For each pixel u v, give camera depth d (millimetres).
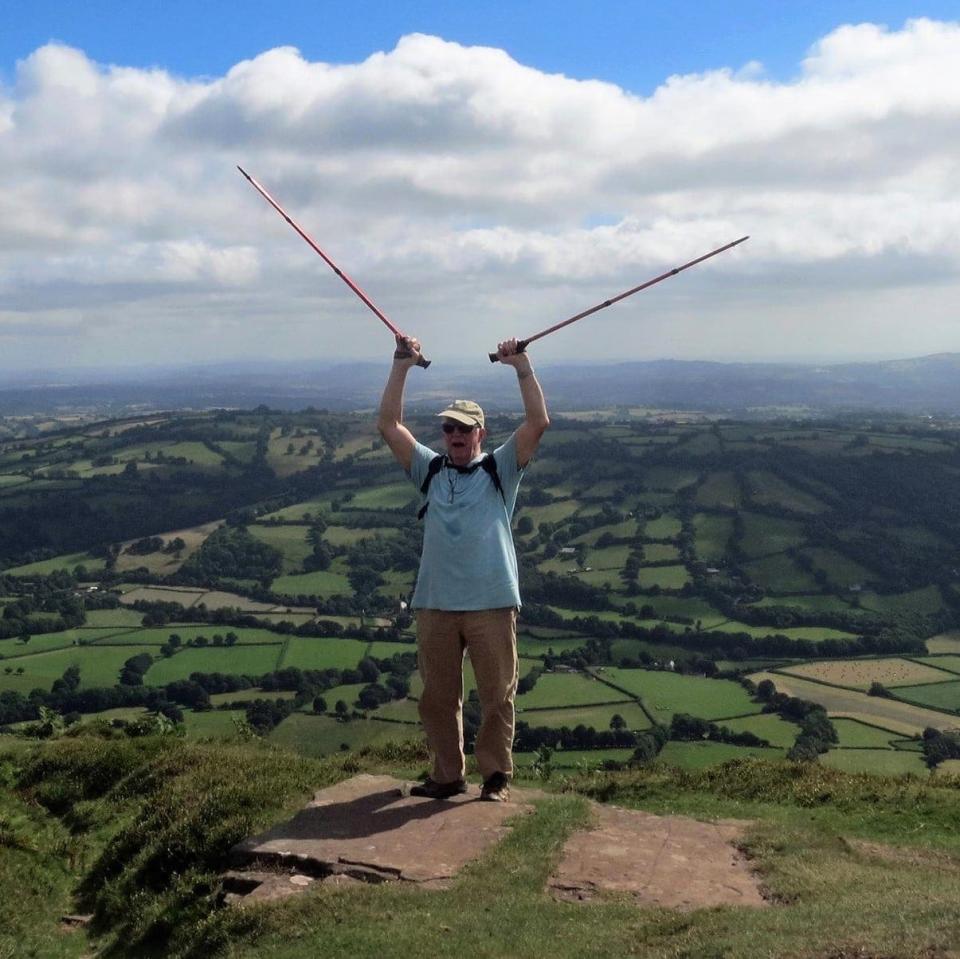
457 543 7070
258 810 7859
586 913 5605
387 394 7512
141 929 6777
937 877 6219
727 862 6508
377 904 5777
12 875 7984
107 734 12883
